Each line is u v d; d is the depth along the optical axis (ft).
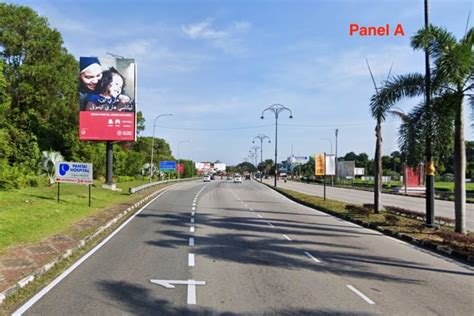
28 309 20.24
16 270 26.45
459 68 42.37
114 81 118.62
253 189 167.32
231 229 50.37
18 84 135.23
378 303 22.25
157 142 380.17
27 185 98.99
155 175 258.16
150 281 25.73
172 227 51.21
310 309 21.02
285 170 486.38
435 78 46.03
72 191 93.40
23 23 138.62
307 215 68.59
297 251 36.70
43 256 30.58
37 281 25.22
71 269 28.58
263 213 70.95
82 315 19.52
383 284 26.18
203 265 30.48
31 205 58.39
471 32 44.04
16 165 110.83
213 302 21.86
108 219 54.29
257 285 25.30
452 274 29.40
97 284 24.82
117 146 204.23
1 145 94.53
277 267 30.25
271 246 39.01
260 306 21.35
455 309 21.54
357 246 39.99
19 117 130.93
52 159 106.93
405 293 24.29
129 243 39.32
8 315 19.42
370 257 34.76
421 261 33.63
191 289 24.18
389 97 51.34
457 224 44.86
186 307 20.97
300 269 29.78
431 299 23.24
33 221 45.29
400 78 50.98
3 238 35.65
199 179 360.28
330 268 30.32
